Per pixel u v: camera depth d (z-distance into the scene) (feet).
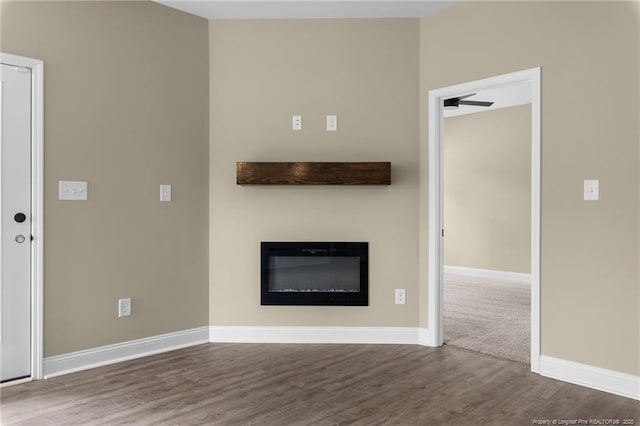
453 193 24.75
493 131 23.06
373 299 12.37
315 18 12.34
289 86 12.38
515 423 7.74
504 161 22.67
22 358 9.62
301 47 12.37
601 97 9.14
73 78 10.13
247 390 9.09
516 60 10.37
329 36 12.34
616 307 9.02
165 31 11.59
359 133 12.34
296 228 12.42
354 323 12.37
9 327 9.45
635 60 8.72
